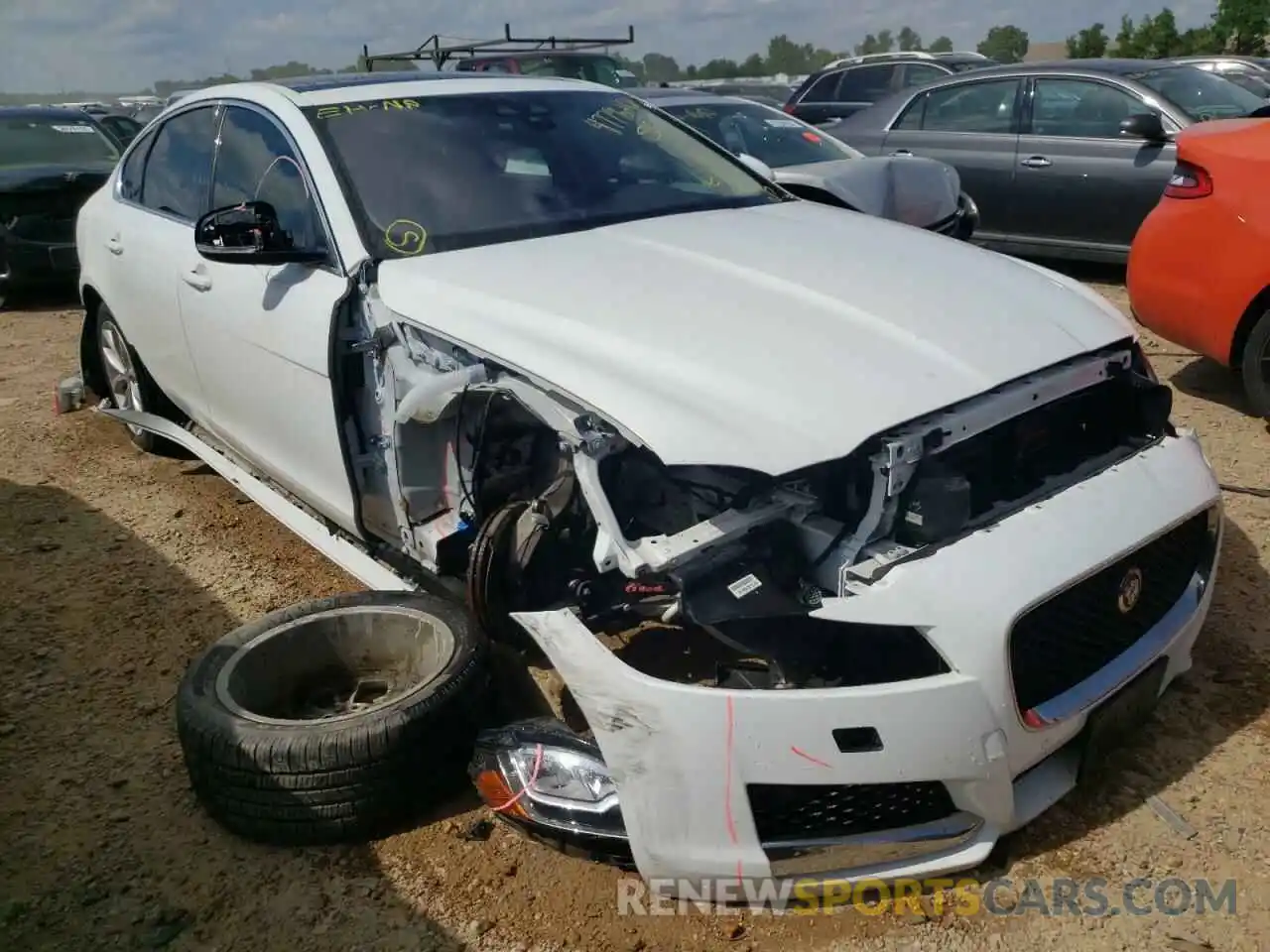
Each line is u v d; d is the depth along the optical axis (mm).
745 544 2391
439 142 3664
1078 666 2467
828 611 2236
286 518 3947
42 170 9266
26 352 7859
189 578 4238
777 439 2324
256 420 3850
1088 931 2361
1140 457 2742
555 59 11367
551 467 2941
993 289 2961
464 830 2742
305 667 3111
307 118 3654
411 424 2990
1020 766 2324
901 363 2512
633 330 2641
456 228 3398
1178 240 5066
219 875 2664
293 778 2617
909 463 2348
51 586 4203
